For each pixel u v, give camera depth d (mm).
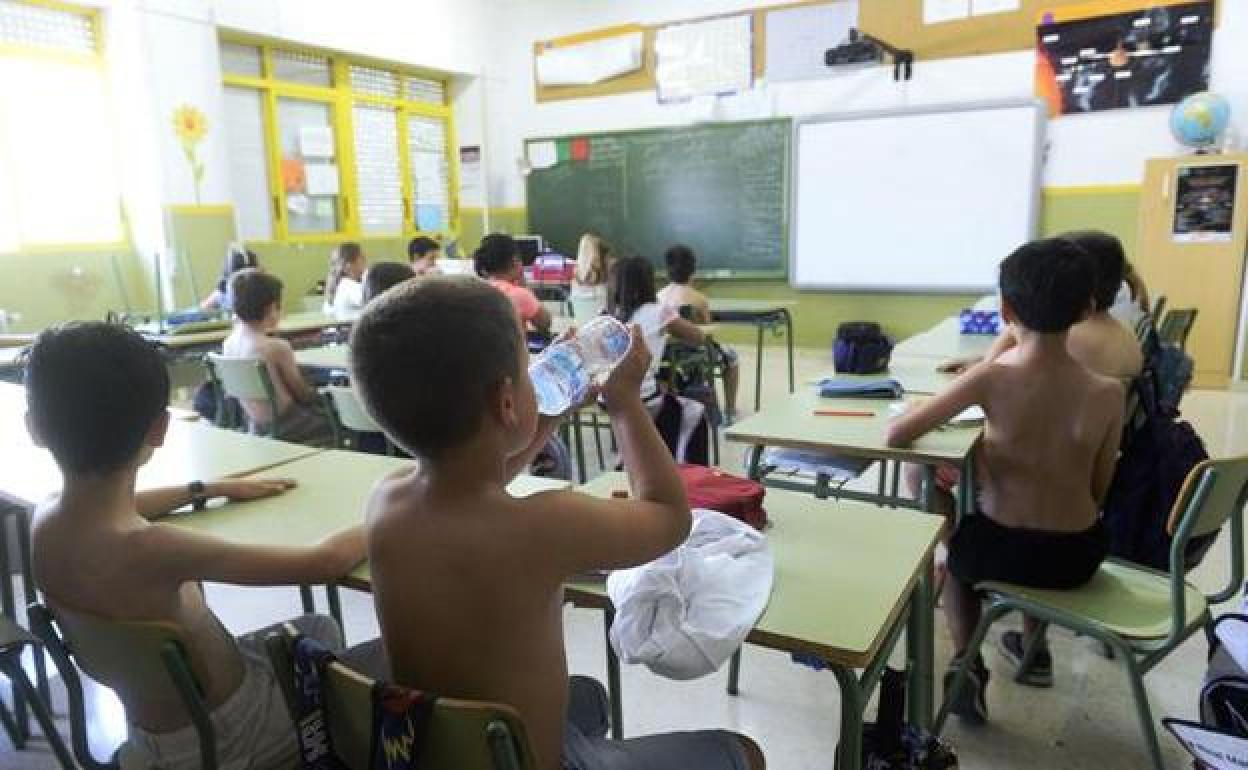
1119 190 5820
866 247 6695
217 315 4570
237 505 1550
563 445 3113
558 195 8016
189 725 1150
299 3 6395
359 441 2965
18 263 5223
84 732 1229
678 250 4664
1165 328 3814
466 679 878
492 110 8180
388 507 917
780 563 1297
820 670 2137
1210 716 1426
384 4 7039
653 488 1001
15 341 3635
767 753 1827
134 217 5793
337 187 7152
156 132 5582
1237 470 1454
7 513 2076
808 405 2396
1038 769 1756
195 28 5773
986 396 1760
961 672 1771
